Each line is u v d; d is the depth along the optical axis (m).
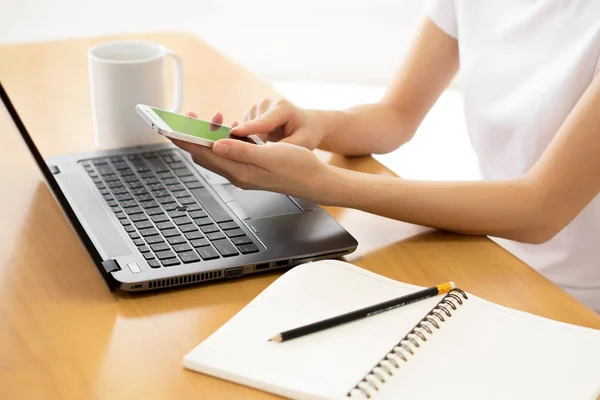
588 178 0.97
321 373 0.66
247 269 0.83
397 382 0.65
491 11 1.27
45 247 0.88
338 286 0.79
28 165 1.07
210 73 1.47
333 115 1.16
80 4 2.90
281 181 0.90
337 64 3.19
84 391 0.65
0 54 1.52
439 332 0.72
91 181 1.00
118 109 1.12
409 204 0.95
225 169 0.88
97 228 0.88
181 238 0.87
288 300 0.76
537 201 0.98
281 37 3.14
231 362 0.68
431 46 1.32
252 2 3.07
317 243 0.88
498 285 0.84
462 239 0.95
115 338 0.73
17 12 2.85
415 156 2.69
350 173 0.95
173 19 3.03
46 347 0.71
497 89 1.26
